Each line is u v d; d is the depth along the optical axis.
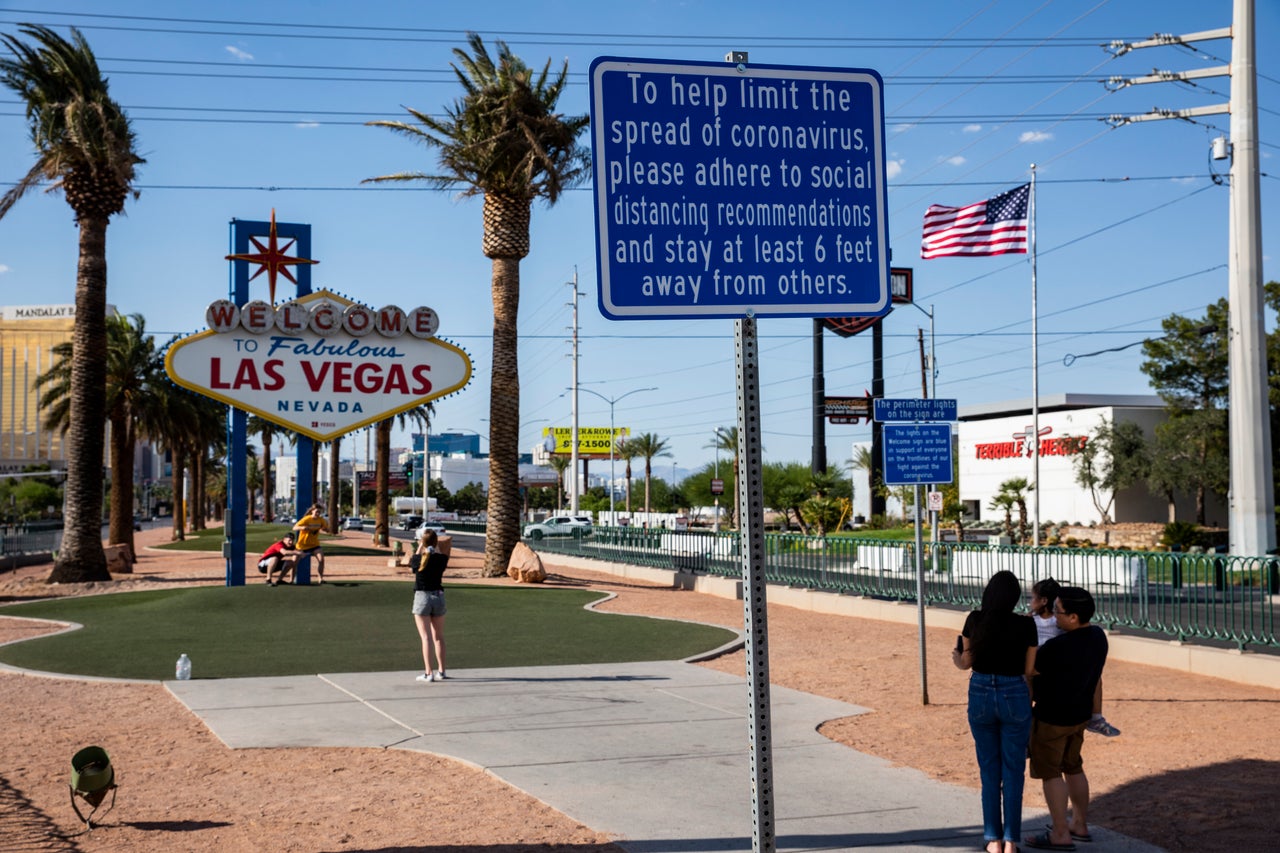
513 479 32.91
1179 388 62.06
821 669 14.77
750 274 5.14
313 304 26.78
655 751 9.42
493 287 33.12
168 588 26.73
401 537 82.00
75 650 16.12
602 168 5.04
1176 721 11.18
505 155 31.67
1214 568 15.53
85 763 7.22
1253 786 8.20
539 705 11.70
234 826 7.14
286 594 22.50
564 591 28.03
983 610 6.71
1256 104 28.52
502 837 6.85
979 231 31.02
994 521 72.12
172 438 54.16
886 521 69.44
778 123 5.25
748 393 4.88
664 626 19.69
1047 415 67.75
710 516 89.94
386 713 11.21
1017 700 6.57
